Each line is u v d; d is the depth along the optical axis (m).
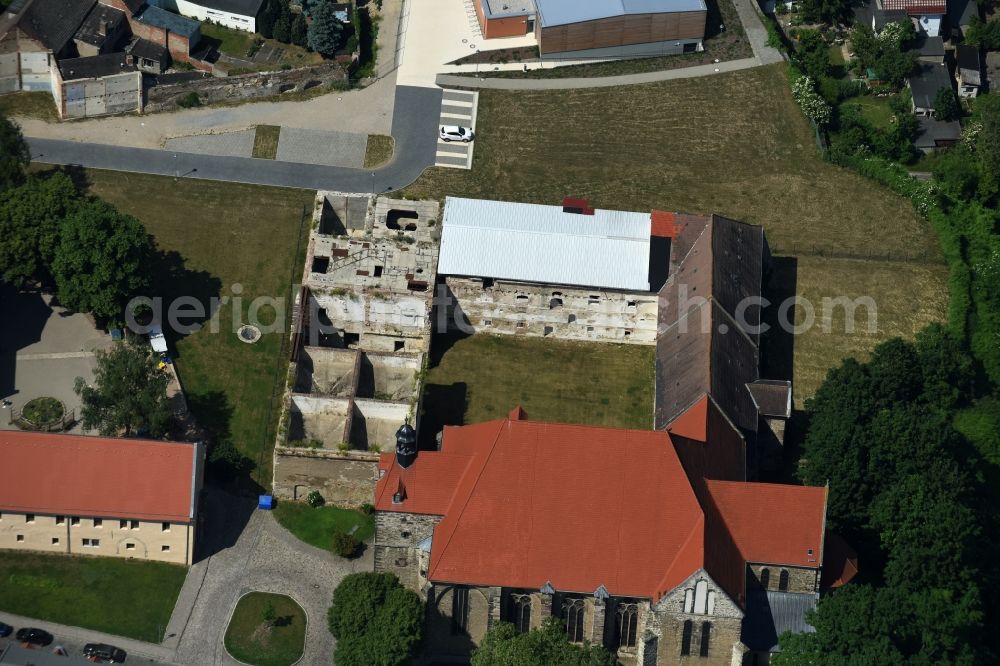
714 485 187.00
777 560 185.88
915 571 188.62
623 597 184.38
